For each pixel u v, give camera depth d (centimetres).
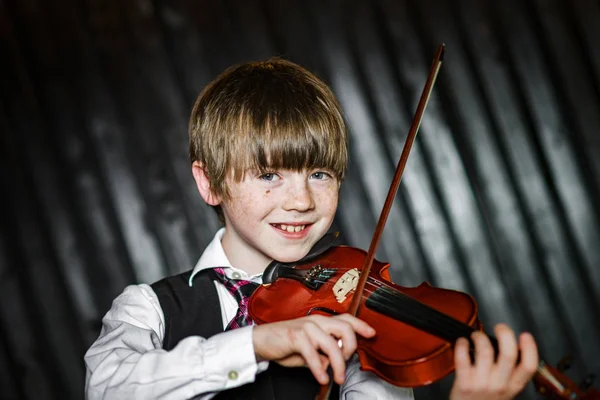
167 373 105
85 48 279
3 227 274
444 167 288
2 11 275
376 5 289
